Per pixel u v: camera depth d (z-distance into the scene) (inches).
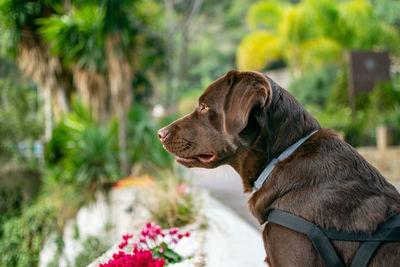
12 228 244.1
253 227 153.3
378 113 405.4
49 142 303.7
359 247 48.5
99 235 168.7
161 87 814.5
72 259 164.9
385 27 578.2
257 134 59.8
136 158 308.2
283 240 52.5
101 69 322.0
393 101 417.7
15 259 227.8
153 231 105.0
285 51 648.4
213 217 148.6
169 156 284.4
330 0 574.9
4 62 519.2
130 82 313.1
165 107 624.7
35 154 373.7
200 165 68.1
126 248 110.8
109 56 289.7
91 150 279.7
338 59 601.9
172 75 665.6
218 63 1149.7
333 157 54.9
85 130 293.9
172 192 157.2
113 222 177.3
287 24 594.2
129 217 170.7
